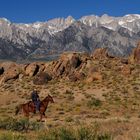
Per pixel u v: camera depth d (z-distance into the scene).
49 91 76.62
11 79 87.12
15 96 74.81
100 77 81.62
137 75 82.81
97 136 20.47
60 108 57.59
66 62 87.81
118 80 80.19
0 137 19.73
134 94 71.38
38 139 20.78
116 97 69.12
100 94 72.31
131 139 21.44
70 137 20.17
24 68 90.00
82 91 74.94
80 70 86.44
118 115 48.81
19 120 30.41
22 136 20.77
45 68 88.50
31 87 80.75
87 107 60.22
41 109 40.75
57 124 35.19
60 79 84.25
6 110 58.25
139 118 43.78
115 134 23.53
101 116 46.31
